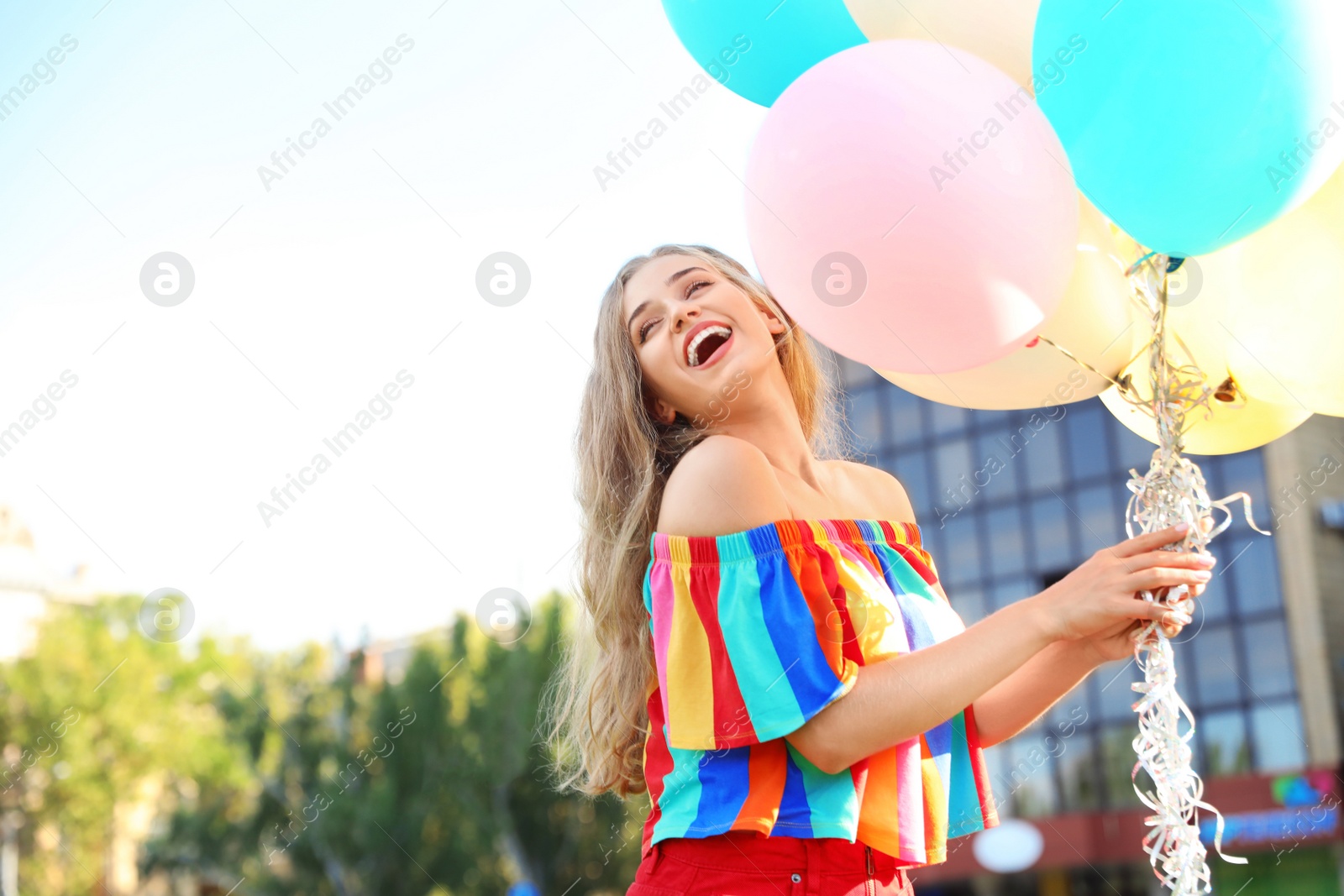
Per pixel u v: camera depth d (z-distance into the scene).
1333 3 1.71
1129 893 16.38
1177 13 1.68
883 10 2.01
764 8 2.06
